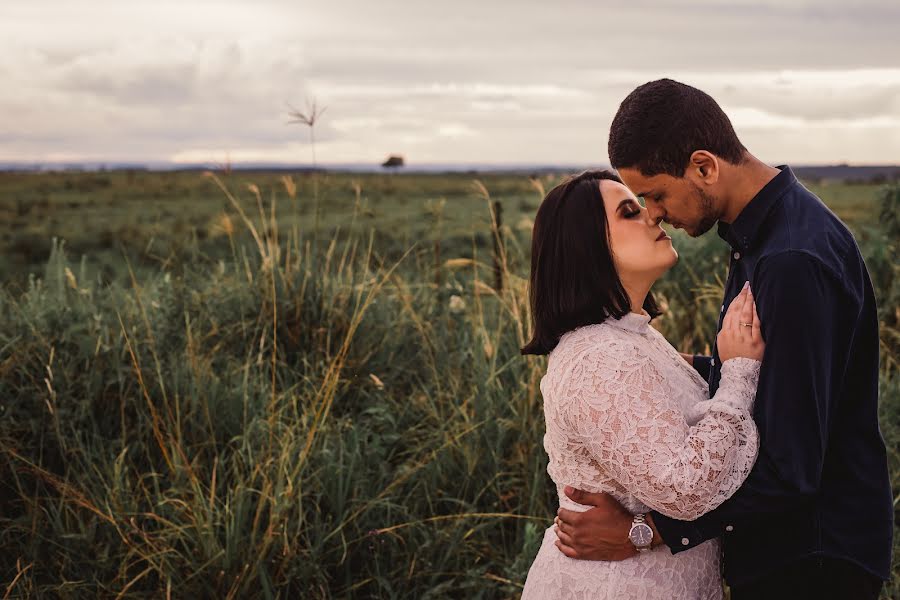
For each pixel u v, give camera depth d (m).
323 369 4.12
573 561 1.88
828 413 1.76
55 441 3.53
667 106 1.80
